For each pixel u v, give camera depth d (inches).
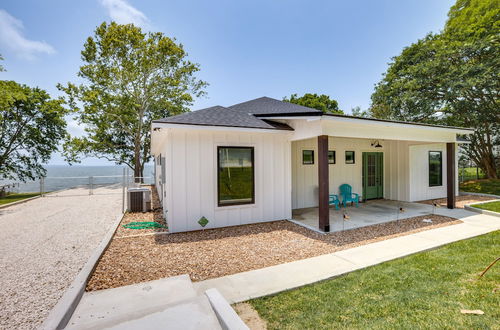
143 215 315.9
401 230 232.4
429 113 625.6
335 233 226.4
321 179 233.1
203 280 134.0
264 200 269.3
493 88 538.0
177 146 229.9
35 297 115.7
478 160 753.6
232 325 88.1
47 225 259.9
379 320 94.4
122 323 92.7
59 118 803.4
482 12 562.9
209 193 242.8
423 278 128.6
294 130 266.2
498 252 163.8
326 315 98.7
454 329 88.2
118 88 764.6
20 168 781.9
